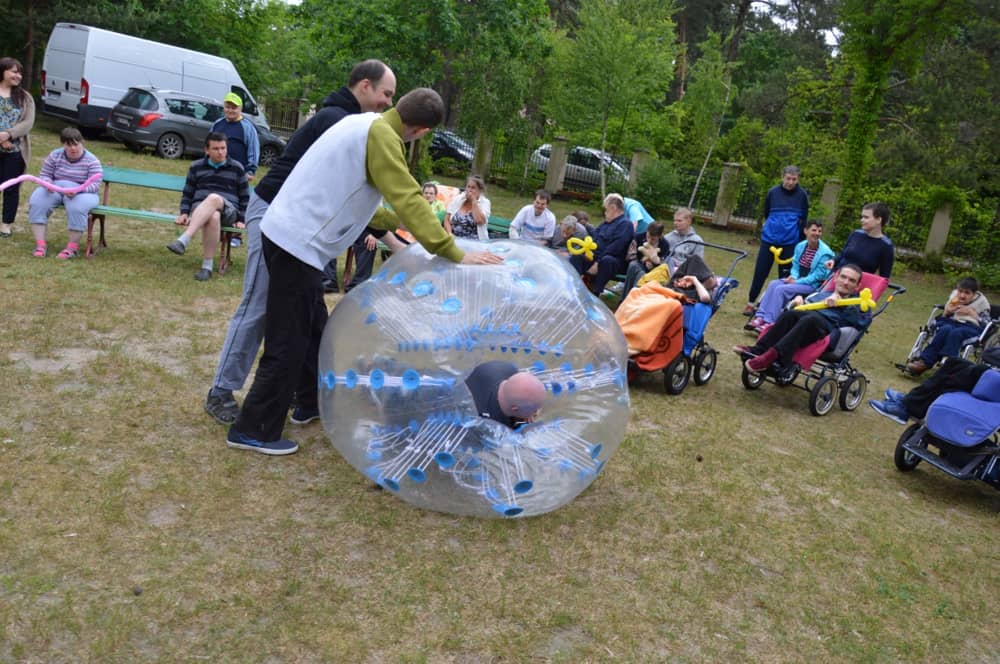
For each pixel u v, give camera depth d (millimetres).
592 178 23078
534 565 3594
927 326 9055
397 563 3451
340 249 4074
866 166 17672
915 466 5699
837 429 6418
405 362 3637
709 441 5500
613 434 3967
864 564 4086
